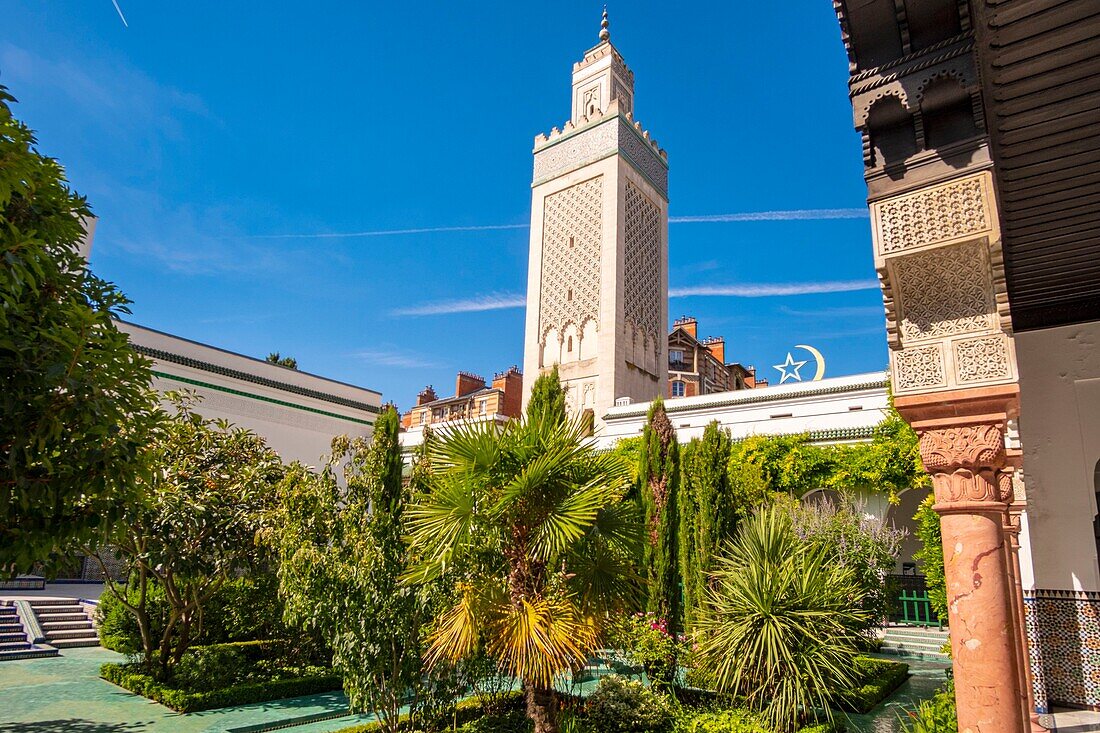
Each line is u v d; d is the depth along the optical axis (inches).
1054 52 147.9
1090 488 332.5
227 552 367.2
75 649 504.7
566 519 218.8
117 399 174.4
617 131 1073.5
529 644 211.2
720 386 1600.6
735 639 282.7
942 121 143.7
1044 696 322.3
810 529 448.5
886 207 148.7
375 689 255.4
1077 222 228.2
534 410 249.9
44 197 169.9
